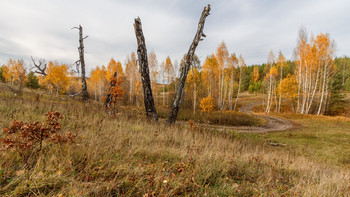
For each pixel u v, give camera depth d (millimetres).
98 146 2914
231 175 3273
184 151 3736
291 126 20469
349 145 11750
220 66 33875
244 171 3531
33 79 39531
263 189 2668
